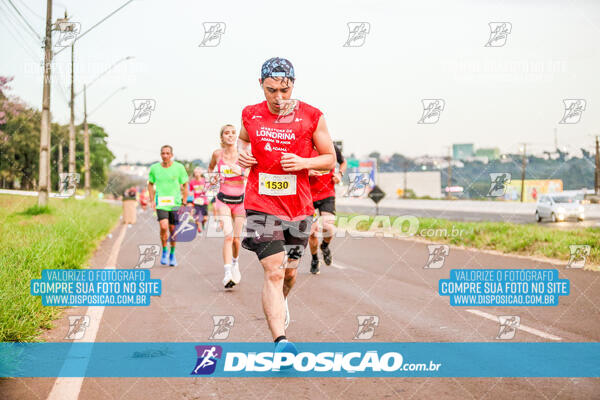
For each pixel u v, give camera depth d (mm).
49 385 3963
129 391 3838
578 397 3557
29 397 3717
